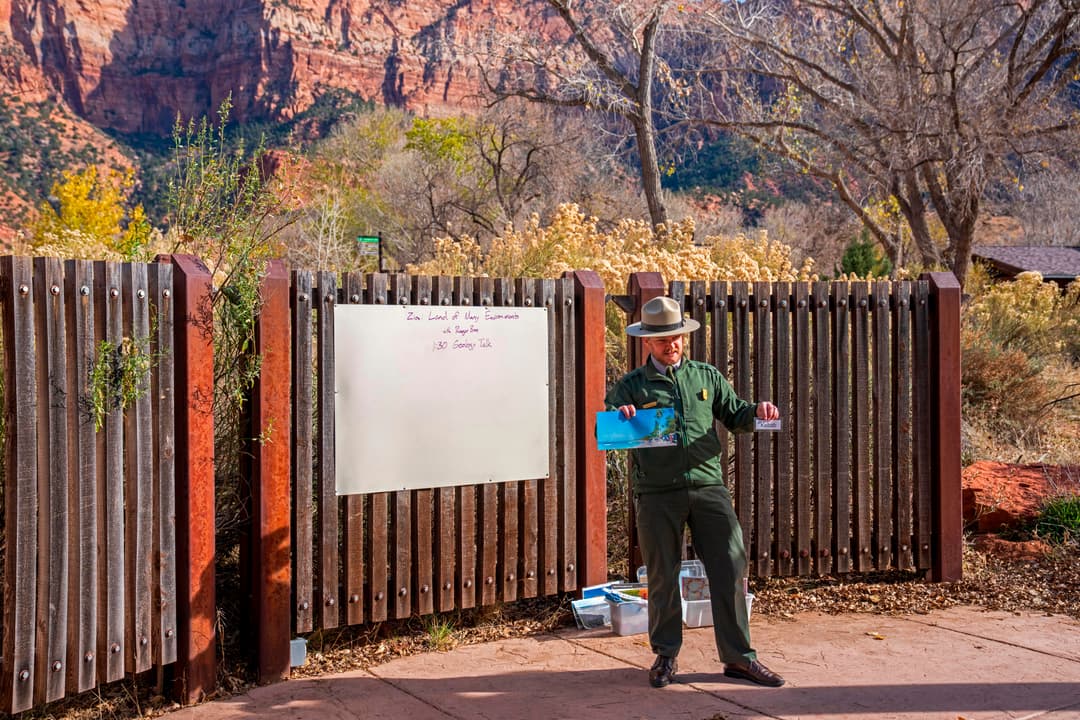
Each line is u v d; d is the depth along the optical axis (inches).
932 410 250.7
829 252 1170.6
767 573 237.3
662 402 178.9
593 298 222.4
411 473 202.2
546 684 179.6
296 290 189.8
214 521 176.2
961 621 217.6
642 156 924.6
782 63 937.5
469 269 406.9
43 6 5226.4
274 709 169.0
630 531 233.5
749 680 179.3
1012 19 812.6
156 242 261.6
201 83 5374.0
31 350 153.4
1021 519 280.5
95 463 161.6
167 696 174.9
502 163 1419.8
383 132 2095.2
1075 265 1262.3
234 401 199.9
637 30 890.7
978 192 775.7
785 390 237.5
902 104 806.5
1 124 4220.0
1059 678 179.9
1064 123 778.2
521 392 215.2
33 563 153.9
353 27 5221.5
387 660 195.5
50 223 1446.9
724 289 233.1
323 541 193.6
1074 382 504.1
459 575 210.7
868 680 179.5
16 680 151.5
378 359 198.2
